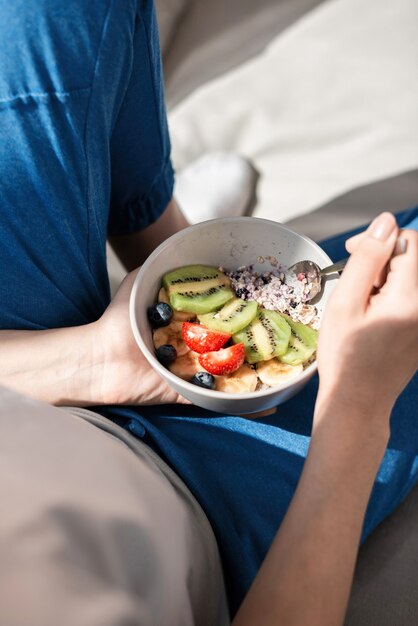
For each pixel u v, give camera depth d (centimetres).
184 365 86
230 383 85
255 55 229
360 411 69
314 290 91
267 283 94
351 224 182
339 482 67
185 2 228
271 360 88
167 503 73
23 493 53
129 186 108
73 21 73
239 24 231
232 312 89
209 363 83
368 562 116
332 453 68
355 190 195
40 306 91
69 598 49
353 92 213
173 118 231
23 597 47
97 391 89
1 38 72
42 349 88
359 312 70
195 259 95
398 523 120
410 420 102
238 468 90
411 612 110
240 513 88
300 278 90
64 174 81
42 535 51
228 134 225
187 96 233
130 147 100
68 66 74
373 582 114
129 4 78
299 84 221
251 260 96
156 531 65
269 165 216
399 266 70
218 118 226
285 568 65
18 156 78
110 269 142
